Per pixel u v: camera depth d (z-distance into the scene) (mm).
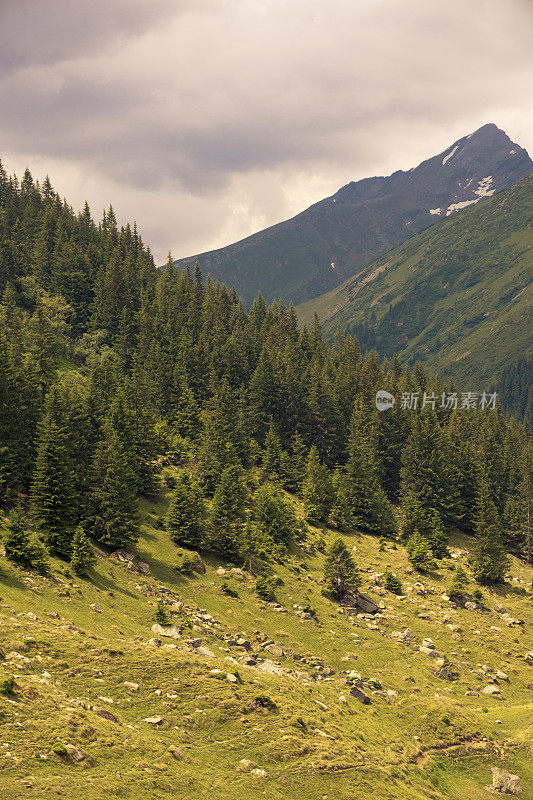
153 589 70875
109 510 77312
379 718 55719
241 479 119250
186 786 33812
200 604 73125
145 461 103938
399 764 47062
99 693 40812
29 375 94188
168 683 45000
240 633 67000
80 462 87688
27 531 69625
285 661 63656
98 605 58906
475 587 109062
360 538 123000
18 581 55812
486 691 70375
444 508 145625
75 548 65625
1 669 37938
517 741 57750
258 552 94875
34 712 34469
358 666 69312
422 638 82375
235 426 139250
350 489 131500
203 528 91188
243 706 44719
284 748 41312
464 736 56188
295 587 88625
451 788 47938
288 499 129375
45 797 28062
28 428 87812
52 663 41875
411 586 101688
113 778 31750
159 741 37312
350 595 89500
